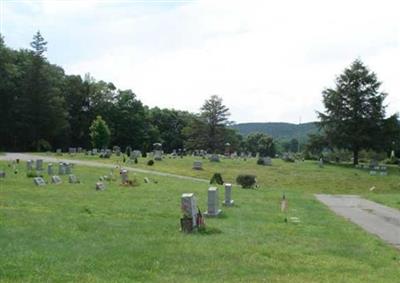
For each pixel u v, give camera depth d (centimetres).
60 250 1199
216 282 987
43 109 9619
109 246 1280
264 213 2312
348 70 8056
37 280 929
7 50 9888
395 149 8619
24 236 1369
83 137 11838
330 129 8156
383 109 7994
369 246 1538
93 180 3700
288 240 1540
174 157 7550
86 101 12131
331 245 1502
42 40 9662
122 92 12775
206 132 12781
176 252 1244
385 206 3175
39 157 6462
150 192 3039
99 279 955
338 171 6475
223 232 1609
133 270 1042
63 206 2114
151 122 14362
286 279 1043
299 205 2917
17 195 2455
